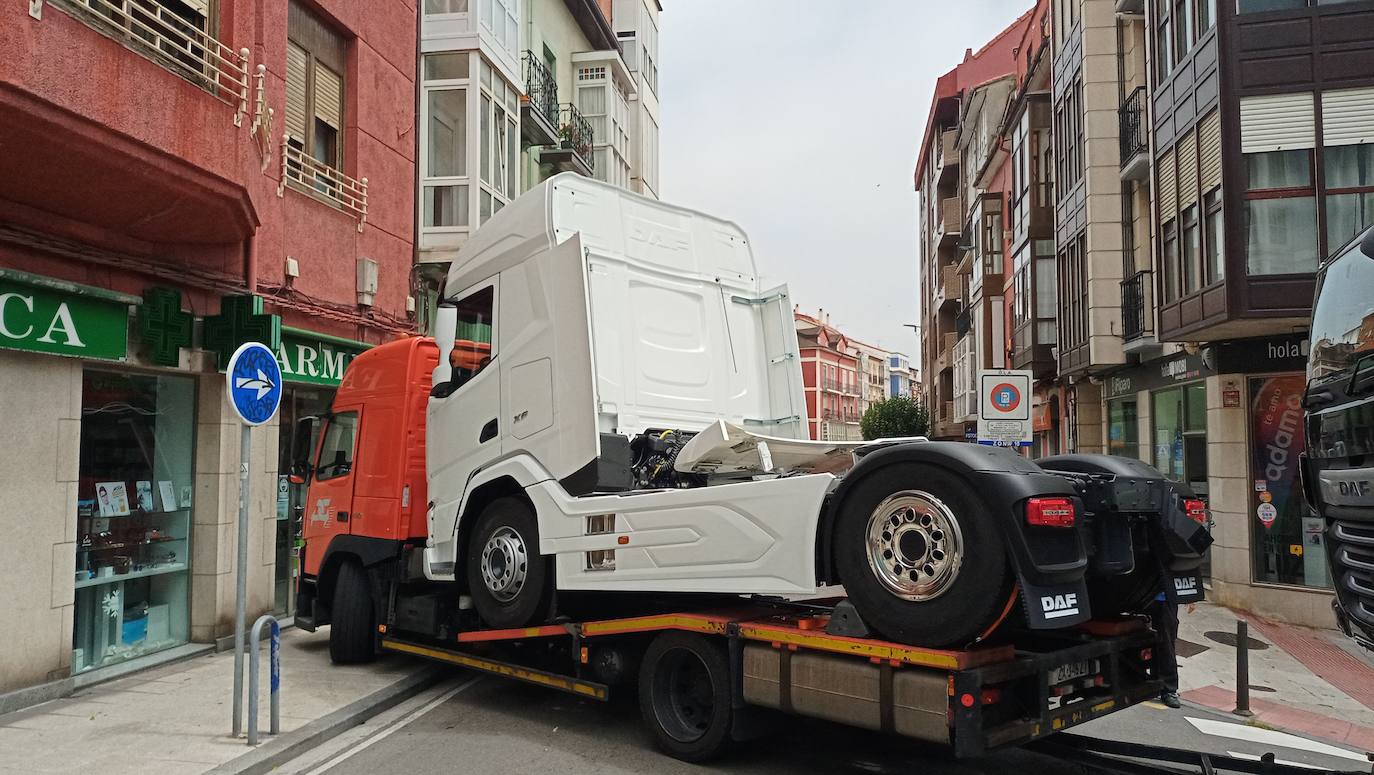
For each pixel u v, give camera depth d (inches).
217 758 215.5
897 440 246.5
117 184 270.8
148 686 292.7
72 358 284.2
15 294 259.6
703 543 204.8
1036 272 856.9
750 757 219.6
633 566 218.8
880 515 176.4
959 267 1433.3
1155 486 196.5
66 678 280.7
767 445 235.0
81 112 242.1
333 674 307.4
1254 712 304.7
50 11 233.9
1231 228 468.4
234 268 358.3
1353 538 202.2
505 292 268.5
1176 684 205.0
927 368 2087.8
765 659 194.7
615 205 273.6
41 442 273.9
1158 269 564.1
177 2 319.0
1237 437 506.3
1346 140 459.5
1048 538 162.7
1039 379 895.1
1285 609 476.1
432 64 584.4
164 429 339.6
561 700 284.5
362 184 470.3
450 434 285.3
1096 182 686.5
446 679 319.6
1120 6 649.0
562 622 244.5
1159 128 567.8
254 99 342.3
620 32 1280.8
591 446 233.9
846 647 179.0
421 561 300.4
